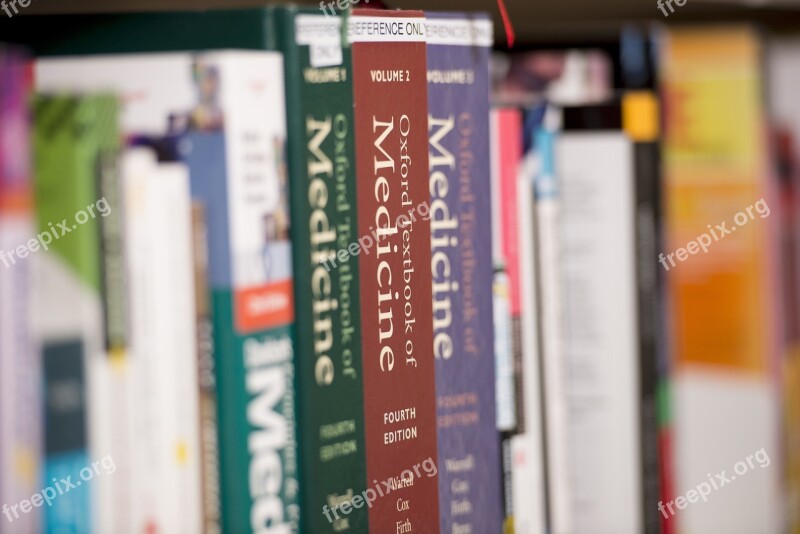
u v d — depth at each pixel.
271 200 0.70
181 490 0.67
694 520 1.30
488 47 0.90
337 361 0.76
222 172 0.67
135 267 0.65
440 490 0.86
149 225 0.65
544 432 0.98
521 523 0.96
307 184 0.73
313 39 0.74
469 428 0.89
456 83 0.87
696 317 1.30
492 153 0.93
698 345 1.30
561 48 1.09
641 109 1.05
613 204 1.05
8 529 0.63
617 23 1.21
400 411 0.82
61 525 0.64
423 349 0.84
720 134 1.27
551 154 0.98
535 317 0.97
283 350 0.72
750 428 1.31
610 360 1.06
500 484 0.93
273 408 0.71
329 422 0.75
